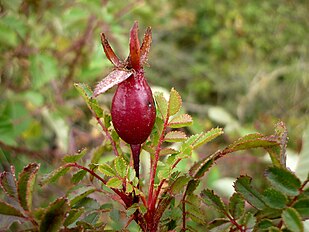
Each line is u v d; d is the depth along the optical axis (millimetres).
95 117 100
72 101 269
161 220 98
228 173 231
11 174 90
